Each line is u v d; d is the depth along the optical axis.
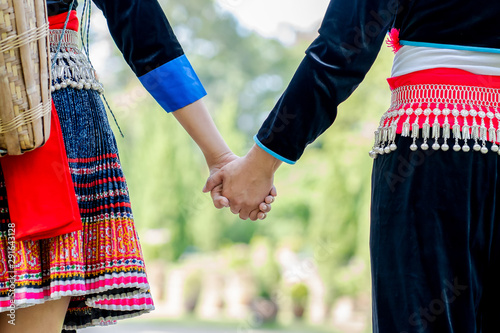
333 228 11.21
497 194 2.00
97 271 2.12
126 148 13.91
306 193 13.12
